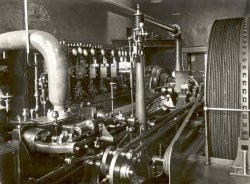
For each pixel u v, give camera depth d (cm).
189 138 582
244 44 358
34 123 332
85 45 812
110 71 938
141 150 341
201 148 533
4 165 272
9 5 607
